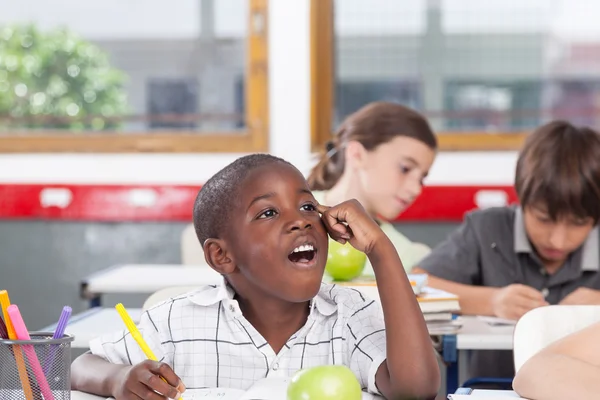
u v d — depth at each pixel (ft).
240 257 4.19
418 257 9.20
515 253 8.27
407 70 13.01
